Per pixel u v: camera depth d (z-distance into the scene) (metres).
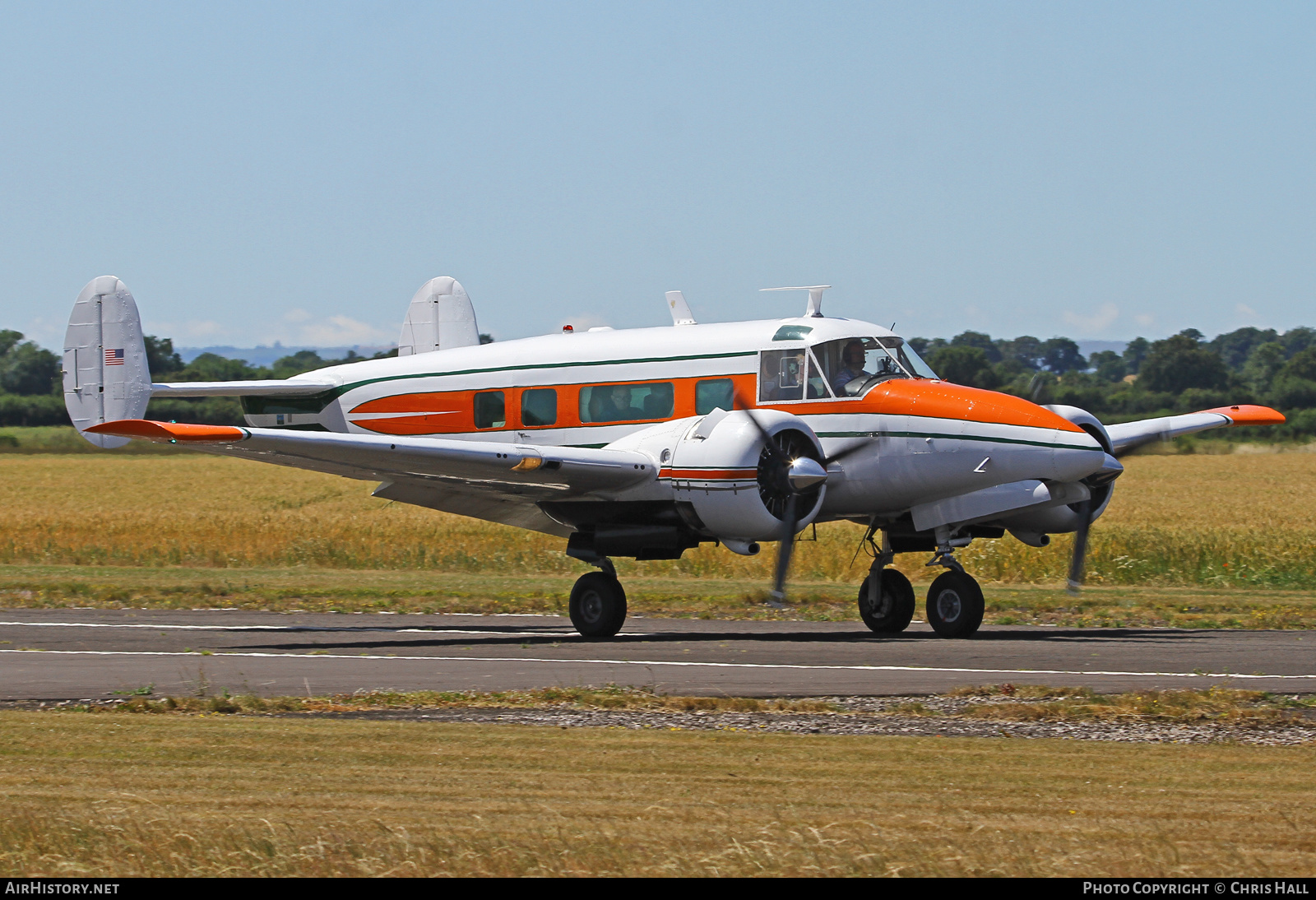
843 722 37.00
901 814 26.62
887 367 61.44
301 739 34.22
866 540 64.69
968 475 57.62
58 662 49.88
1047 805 27.34
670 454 58.47
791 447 58.25
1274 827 25.61
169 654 52.94
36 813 26.80
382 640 59.19
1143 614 68.38
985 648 53.94
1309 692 41.31
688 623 67.88
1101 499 63.00
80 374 79.88
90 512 165.25
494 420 68.25
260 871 23.30
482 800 27.78
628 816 26.48
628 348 65.12
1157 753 32.59
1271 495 188.50
